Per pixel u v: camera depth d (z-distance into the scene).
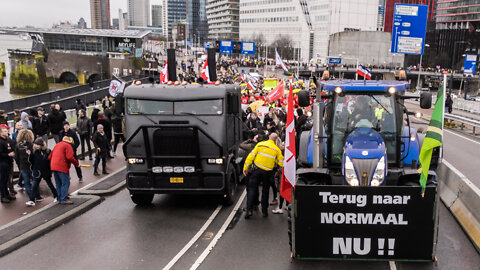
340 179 8.91
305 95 8.51
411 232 7.06
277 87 23.03
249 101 26.94
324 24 143.50
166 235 9.15
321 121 8.61
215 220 10.10
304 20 149.12
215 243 8.70
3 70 109.88
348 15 143.50
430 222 7.01
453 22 164.12
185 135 10.37
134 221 10.02
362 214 7.11
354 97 8.98
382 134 8.92
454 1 162.38
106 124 16.30
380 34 125.50
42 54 82.25
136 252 8.29
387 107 8.91
